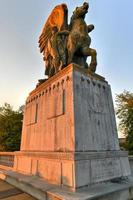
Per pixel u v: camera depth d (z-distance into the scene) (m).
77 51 7.58
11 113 30.19
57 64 7.73
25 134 8.63
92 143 5.64
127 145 28.73
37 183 5.30
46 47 9.36
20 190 5.75
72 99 5.75
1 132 28.19
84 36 7.60
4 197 5.06
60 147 5.71
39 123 7.48
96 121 6.13
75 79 6.14
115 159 5.89
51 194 4.24
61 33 7.99
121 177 5.78
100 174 5.17
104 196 4.19
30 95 9.24
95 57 7.34
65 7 8.33
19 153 8.14
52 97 6.99
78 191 4.36
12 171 7.93
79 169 4.69
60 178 5.03
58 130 6.06
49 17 9.30
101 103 6.70
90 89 6.51
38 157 6.46
